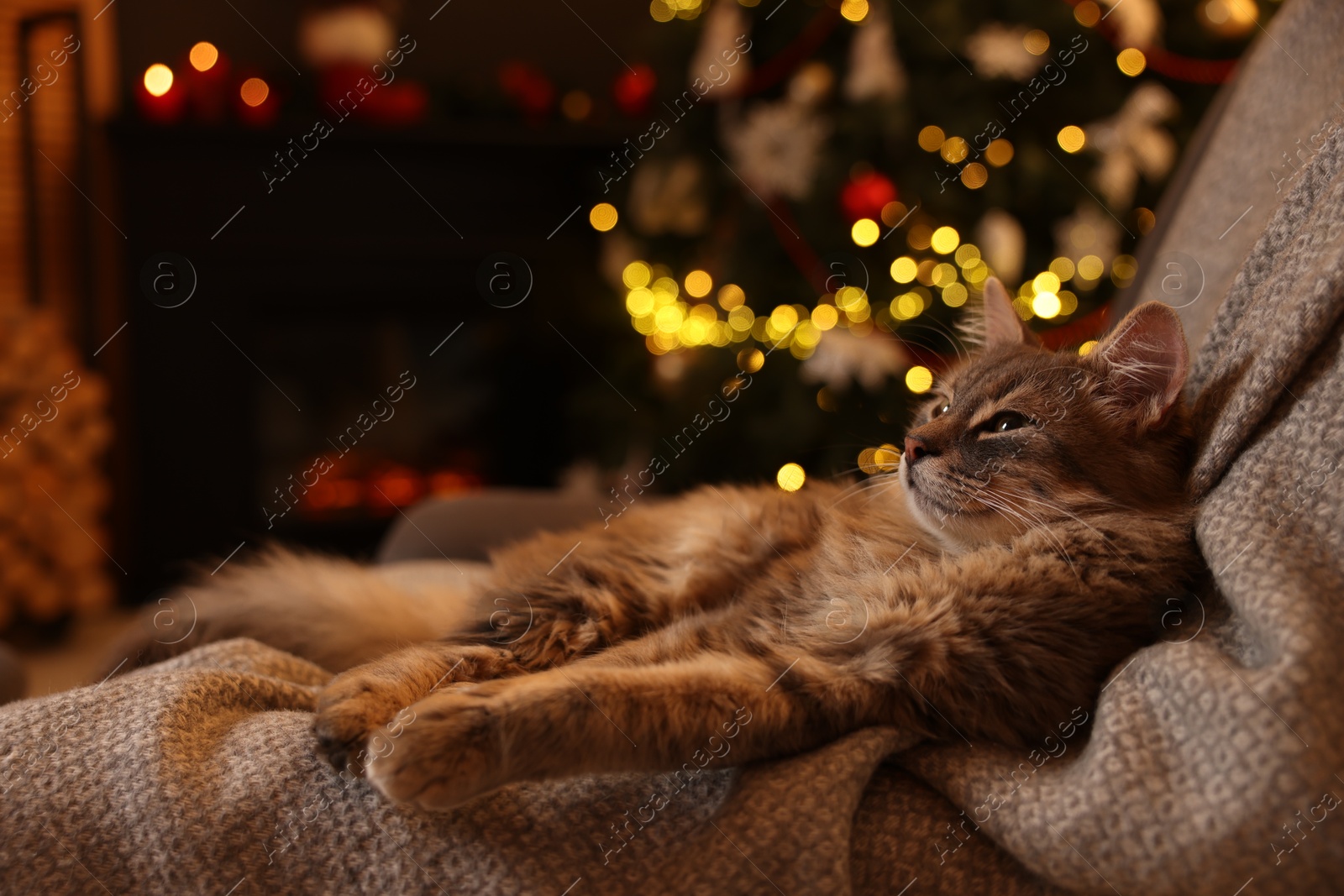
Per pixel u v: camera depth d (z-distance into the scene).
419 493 2.60
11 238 2.36
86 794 0.77
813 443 1.74
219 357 2.37
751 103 1.96
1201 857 0.73
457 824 0.77
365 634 1.00
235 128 2.28
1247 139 1.02
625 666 0.86
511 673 0.92
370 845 0.76
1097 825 0.74
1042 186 1.73
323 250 2.39
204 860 0.76
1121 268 1.80
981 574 0.86
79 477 2.17
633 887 0.75
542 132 2.43
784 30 1.88
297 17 2.54
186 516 2.38
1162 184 1.86
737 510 1.01
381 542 2.54
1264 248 0.88
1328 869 0.72
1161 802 0.74
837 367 1.62
